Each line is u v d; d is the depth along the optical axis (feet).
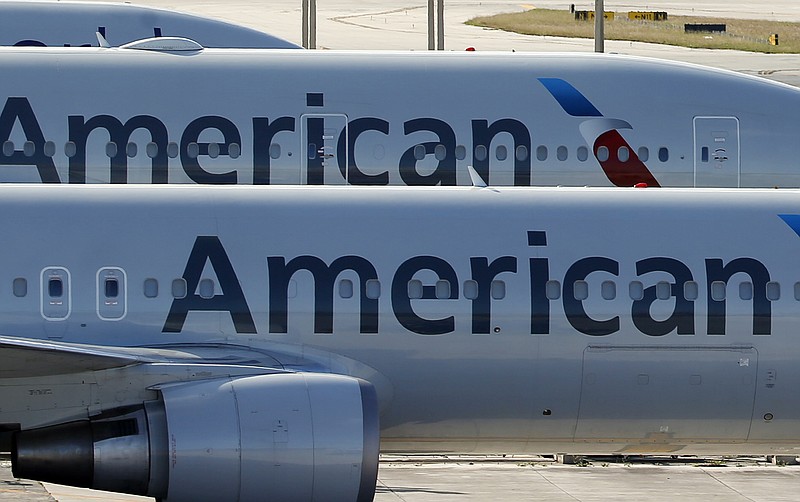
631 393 305.53
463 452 319.88
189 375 288.92
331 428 280.10
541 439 311.88
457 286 302.66
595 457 415.85
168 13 526.16
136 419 283.59
